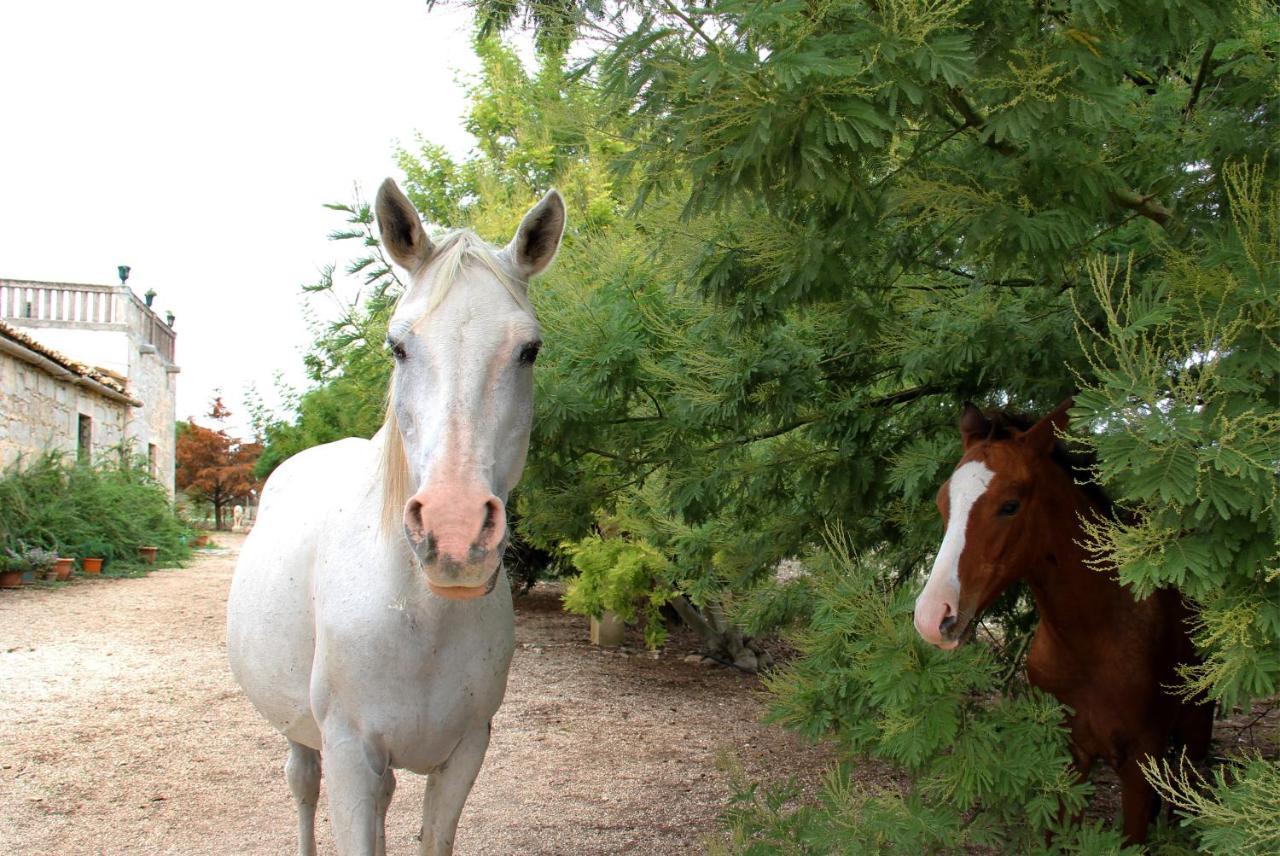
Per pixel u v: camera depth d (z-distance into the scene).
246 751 5.15
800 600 4.33
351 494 2.45
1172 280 2.22
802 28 2.11
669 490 4.11
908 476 3.30
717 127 2.21
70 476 14.52
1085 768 2.95
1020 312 3.45
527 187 8.41
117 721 5.65
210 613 10.23
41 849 3.71
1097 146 2.66
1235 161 2.58
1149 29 2.32
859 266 3.24
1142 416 1.95
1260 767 1.94
